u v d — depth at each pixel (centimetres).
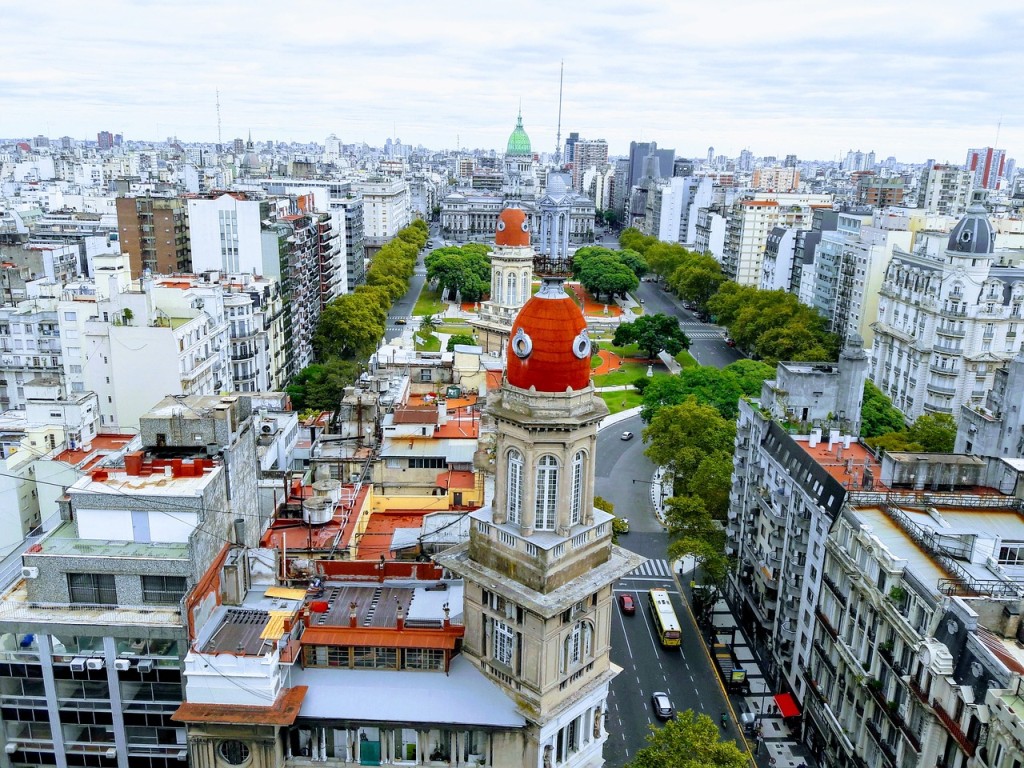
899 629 8100
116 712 6962
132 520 7200
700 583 13825
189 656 6444
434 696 6731
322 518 9381
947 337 17962
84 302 14650
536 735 6575
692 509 12938
